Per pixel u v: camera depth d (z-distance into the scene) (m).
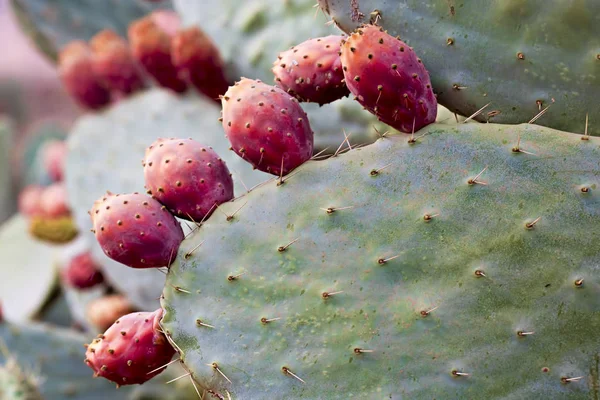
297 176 1.01
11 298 1.82
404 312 0.98
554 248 0.98
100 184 1.45
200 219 1.03
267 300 0.99
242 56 1.34
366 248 0.99
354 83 1.01
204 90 1.38
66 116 4.21
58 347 1.38
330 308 0.98
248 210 1.00
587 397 0.96
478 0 1.03
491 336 0.97
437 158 1.00
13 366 1.34
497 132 1.00
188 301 1.00
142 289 1.42
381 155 1.00
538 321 0.97
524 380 0.96
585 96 1.03
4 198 2.52
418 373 0.97
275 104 1.02
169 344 1.02
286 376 0.98
